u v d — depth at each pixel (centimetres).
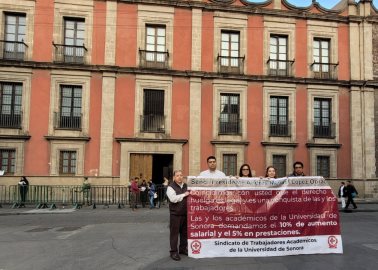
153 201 1875
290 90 2281
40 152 2012
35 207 1808
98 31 2131
